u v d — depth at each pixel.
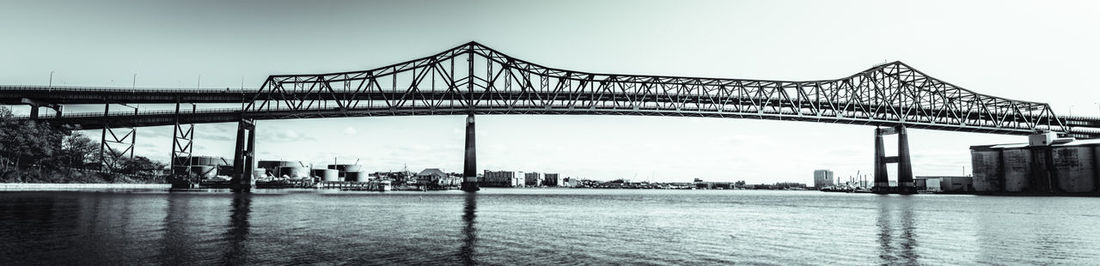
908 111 174.00
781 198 151.88
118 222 41.81
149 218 46.03
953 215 63.59
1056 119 191.25
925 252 30.39
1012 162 165.75
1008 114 189.25
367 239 33.75
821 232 41.03
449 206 77.88
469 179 154.12
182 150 161.00
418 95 158.50
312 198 105.06
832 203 107.69
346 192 164.12
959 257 28.80
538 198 130.38
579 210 71.38
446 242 32.84
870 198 147.38
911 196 164.00
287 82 157.88
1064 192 156.25
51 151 136.12
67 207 57.84
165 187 159.12
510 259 26.83
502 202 97.81
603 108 150.00
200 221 44.41
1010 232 41.47
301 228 39.94
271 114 156.38
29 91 157.00
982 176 171.25
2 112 129.25
